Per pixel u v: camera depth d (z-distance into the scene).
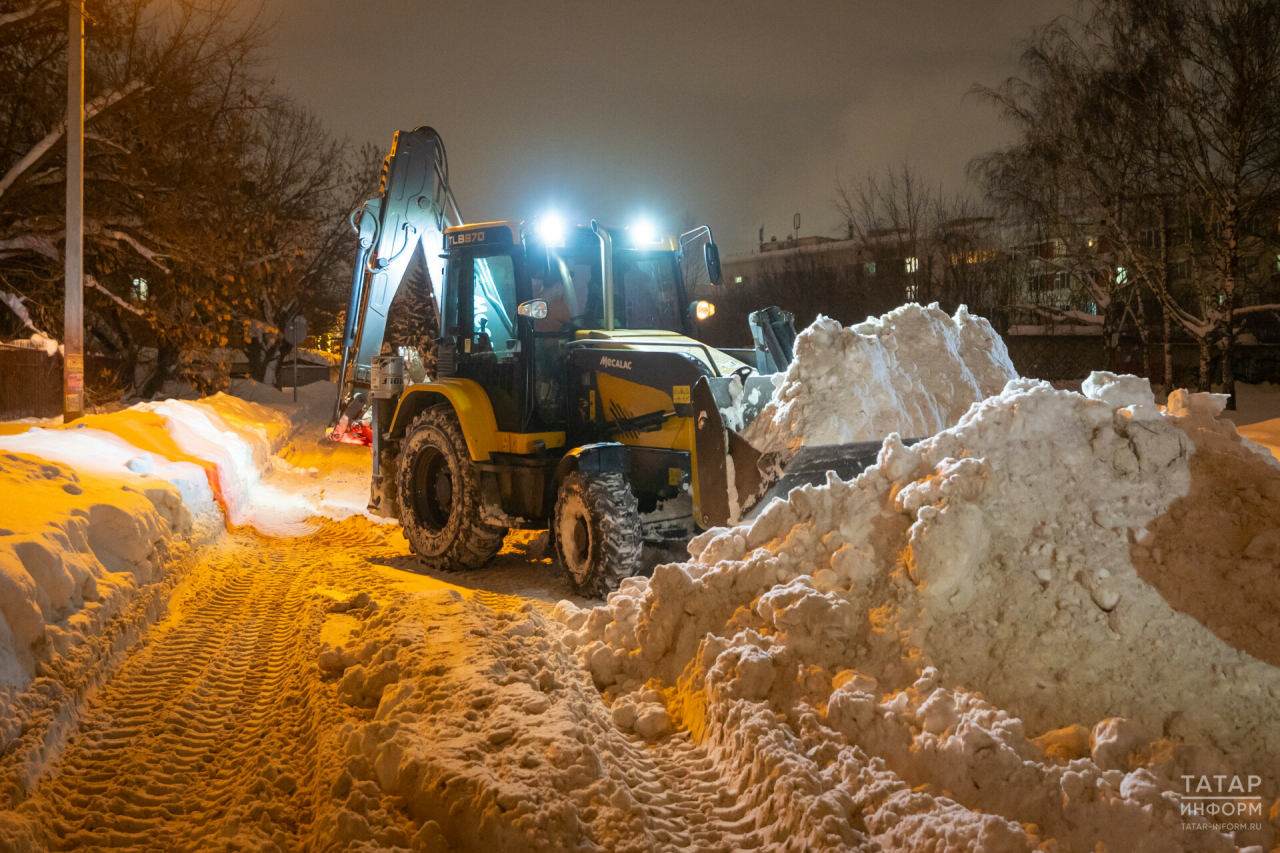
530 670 4.08
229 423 14.32
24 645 3.83
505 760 3.21
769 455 5.61
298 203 26.33
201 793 3.44
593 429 7.30
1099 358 34.47
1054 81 25.97
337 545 8.66
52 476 5.82
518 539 8.96
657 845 2.88
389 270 9.95
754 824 3.07
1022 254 29.70
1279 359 35.53
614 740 3.71
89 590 4.73
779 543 4.50
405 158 9.83
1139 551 3.87
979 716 3.21
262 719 4.15
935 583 3.83
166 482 7.29
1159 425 4.21
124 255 19.25
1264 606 3.57
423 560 7.90
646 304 8.02
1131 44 24.38
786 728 3.46
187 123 17.92
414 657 4.20
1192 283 27.42
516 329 7.34
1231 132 22.77
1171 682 3.49
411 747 3.32
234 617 5.85
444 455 7.73
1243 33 21.91
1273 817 2.94
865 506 4.34
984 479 4.08
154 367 27.30
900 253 29.53
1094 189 25.44
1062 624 3.72
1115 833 2.77
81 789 3.40
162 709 4.20
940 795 3.06
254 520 10.02
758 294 36.69
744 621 4.17
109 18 16.42
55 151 16.64
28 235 17.25
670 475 6.76
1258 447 4.26
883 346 6.02
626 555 6.35
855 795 3.07
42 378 19.44
